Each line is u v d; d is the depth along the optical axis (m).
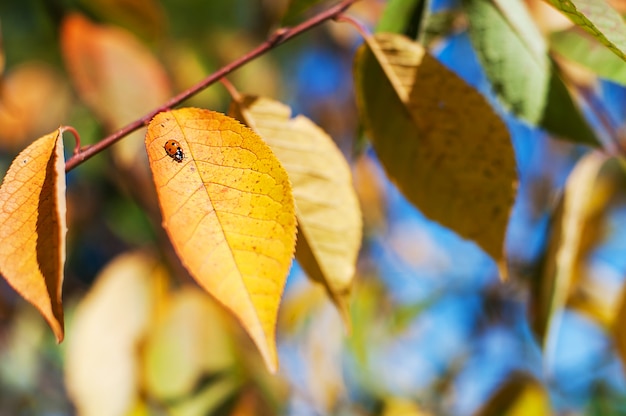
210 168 0.46
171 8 1.23
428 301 1.37
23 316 1.29
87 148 0.48
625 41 0.48
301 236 0.55
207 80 0.52
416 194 0.57
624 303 0.67
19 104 1.13
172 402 0.77
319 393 1.15
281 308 1.20
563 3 0.49
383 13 0.61
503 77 0.60
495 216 0.56
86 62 0.79
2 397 1.26
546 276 0.65
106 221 1.25
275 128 0.54
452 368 1.34
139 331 0.79
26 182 0.46
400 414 1.18
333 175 0.55
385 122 0.56
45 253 0.44
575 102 0.60
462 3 0.60
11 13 1.18
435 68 0.56
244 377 0.80
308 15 1.11
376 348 1.28
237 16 1.32
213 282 0.46
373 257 1.37
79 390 0.77
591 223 0.92
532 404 0.83
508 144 0.55
